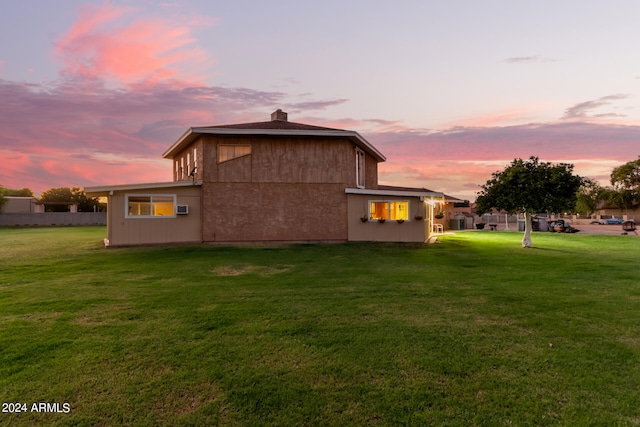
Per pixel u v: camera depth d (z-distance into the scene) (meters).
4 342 4.32
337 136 17.48
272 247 15.27
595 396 3.10
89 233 25.36
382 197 17.62
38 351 4.05
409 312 5.72
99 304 6.15
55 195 60.59
